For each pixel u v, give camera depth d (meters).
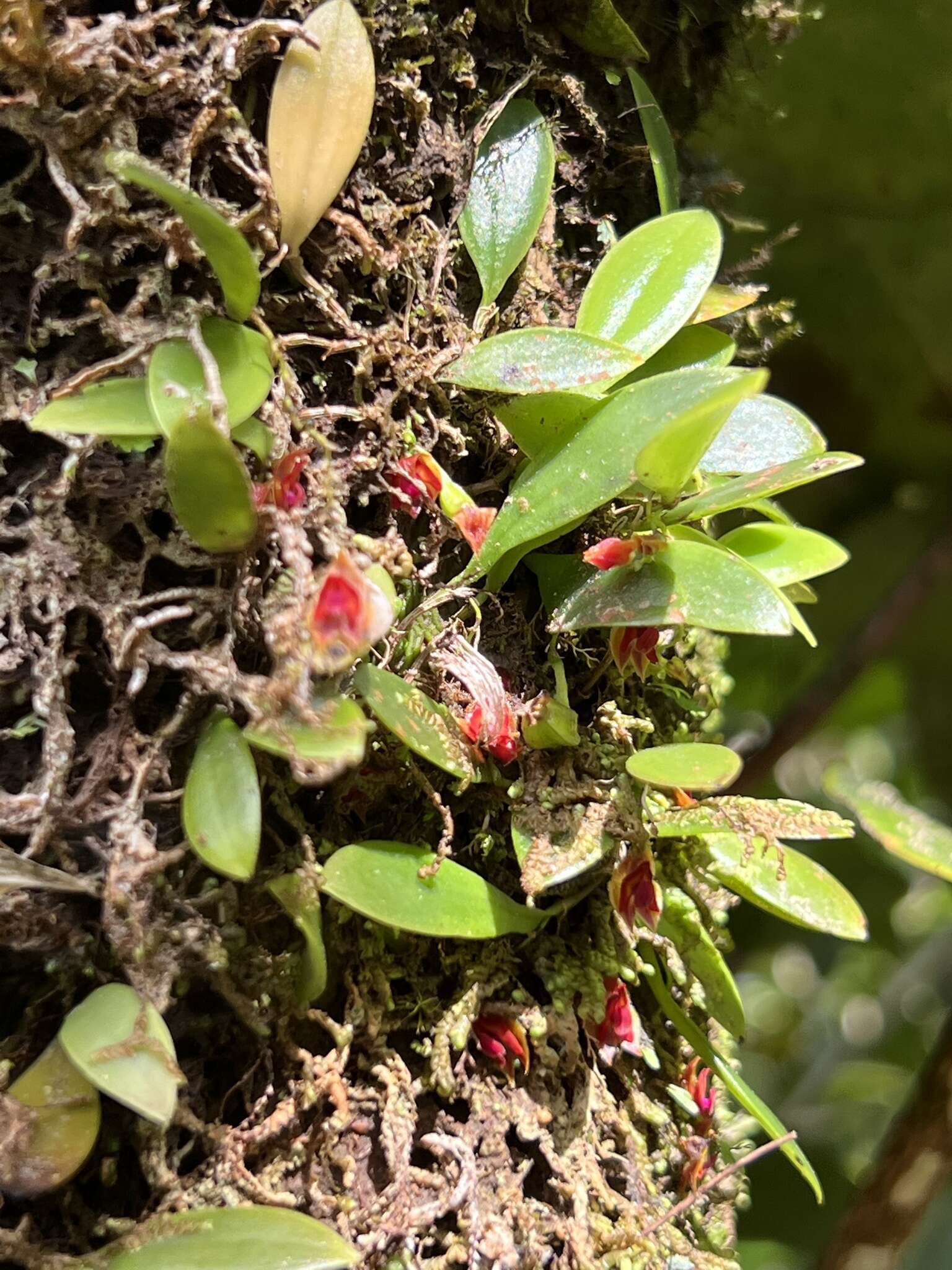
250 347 0.13
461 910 0.14
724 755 0.13
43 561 0.13
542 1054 0.15
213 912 0.13
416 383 0.15
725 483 0.15
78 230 0.13
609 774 0.15
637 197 0.18
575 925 0.15
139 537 0.14
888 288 0.41
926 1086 0.23
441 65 0.16
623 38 0.17
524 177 0.16
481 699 0.14
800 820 0.14
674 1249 0.15
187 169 0.14
